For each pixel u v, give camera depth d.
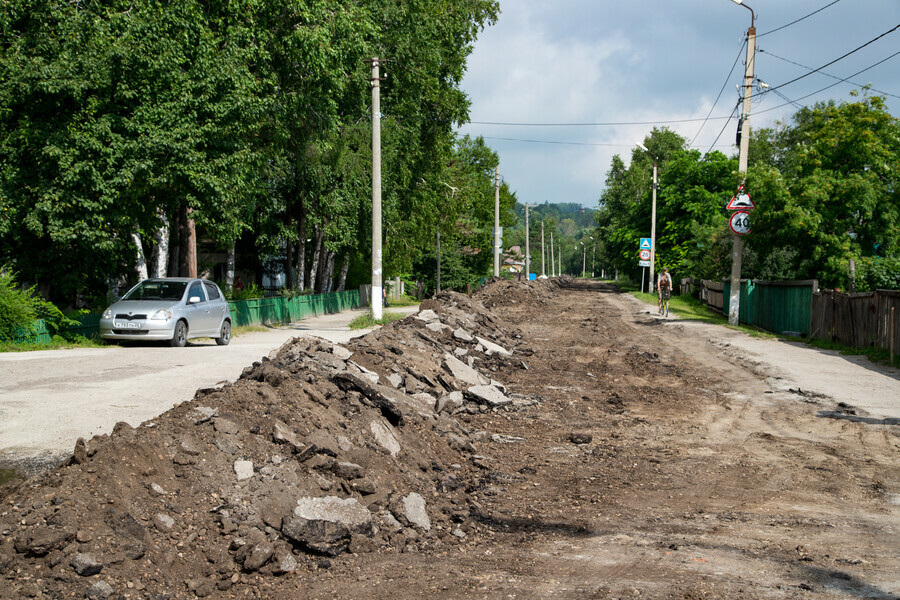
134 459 4.67
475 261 80.38
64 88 16.58
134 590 3.86
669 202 52.75
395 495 5.48
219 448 5.12
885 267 20.88
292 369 7.25
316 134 25.78
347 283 51.97
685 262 48.97
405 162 34.81
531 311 28.19
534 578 4.32
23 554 3.89
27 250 18.25
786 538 5.17
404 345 11.05
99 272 19.45
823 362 14.98
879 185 22.47
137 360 12.98
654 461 7.52
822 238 22.31
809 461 7.56
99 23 17.59
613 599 3.97
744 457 7.72
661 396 11.39
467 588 4.15
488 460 7.28
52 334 16.86
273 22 21.78
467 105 38.44
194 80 18.80
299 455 5.41
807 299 20.16
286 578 4.26
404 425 7.28
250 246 43.75
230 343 19.20
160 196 19.64
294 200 33.03
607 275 159.88
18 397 9.09
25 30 18.03
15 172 16.83
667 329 22.52
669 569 4.48
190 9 18.61
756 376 13.44
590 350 16.77
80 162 16.72
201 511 4.56
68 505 4.18
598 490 6.46
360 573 4.37
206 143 18.80
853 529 5.41
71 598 3.70
